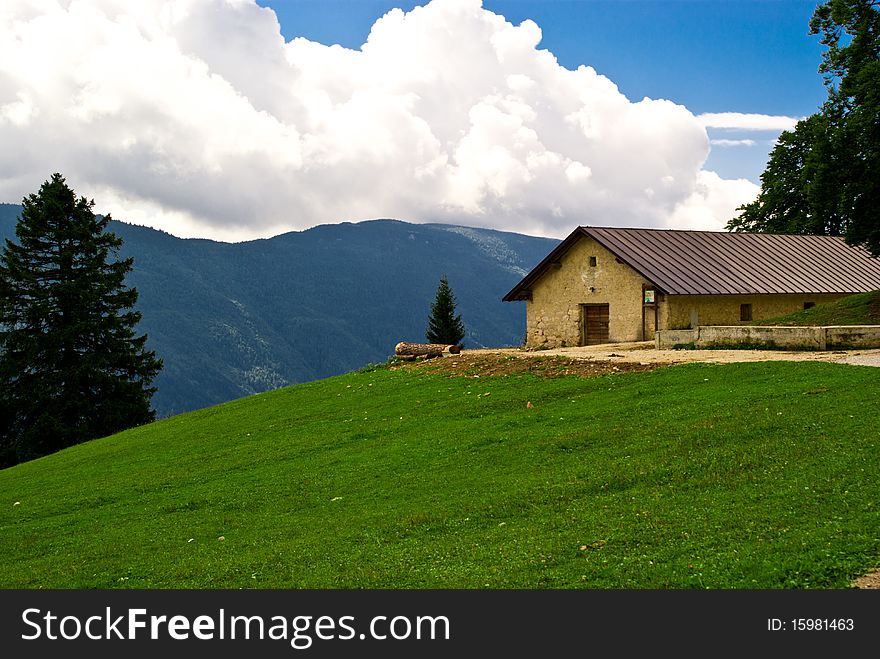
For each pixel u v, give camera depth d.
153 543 18.86
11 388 57.72
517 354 37.22
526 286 51.22
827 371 24.31
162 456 29.75
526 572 13.40
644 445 19.92
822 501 14.30
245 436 30.41
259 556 16.41
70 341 57.81
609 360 31.89
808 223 63.78
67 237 60.59
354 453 24.80
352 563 15.17
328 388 37.06
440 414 28.02
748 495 15.27
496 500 17.75
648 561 13.04
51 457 36.72
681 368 28.30
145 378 62.12
